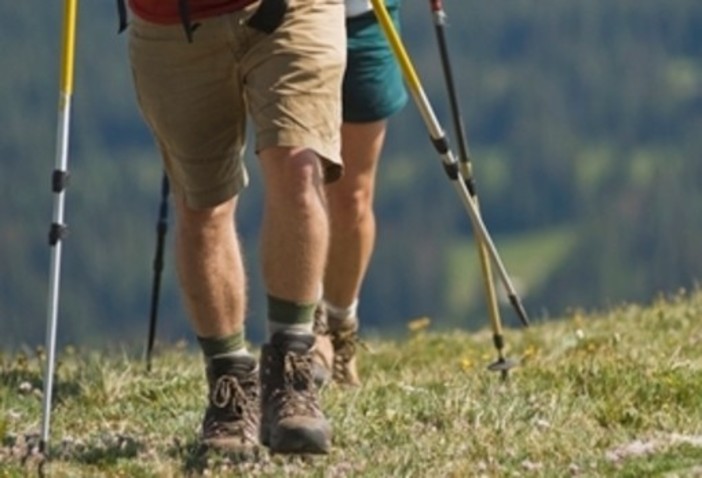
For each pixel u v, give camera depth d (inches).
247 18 834.8
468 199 999.6
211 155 861.8
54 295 864.9
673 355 1093.8
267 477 840.3
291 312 837.2
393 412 957.8
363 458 874.1
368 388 1027.3
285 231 828.6
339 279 1081.4
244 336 889.5
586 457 864.3
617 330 1348.4
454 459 871.1
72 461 880.3
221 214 871.1
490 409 959.6
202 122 856.9
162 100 860.0
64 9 877.2
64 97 874.1
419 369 1209.4
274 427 831.7
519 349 1316.4
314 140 828.0
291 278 832.3
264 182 837.8
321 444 831.1
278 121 826.2
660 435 907.4
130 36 871.7
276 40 832.3
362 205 1074.7
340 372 1088.8
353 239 1075.9
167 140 868.6
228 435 878.4
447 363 1246.9
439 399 983.6
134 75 871.7
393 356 1321.4
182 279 877.2
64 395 1068.5
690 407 975.0
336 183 1070.4
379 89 1060.5
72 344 1338.6
